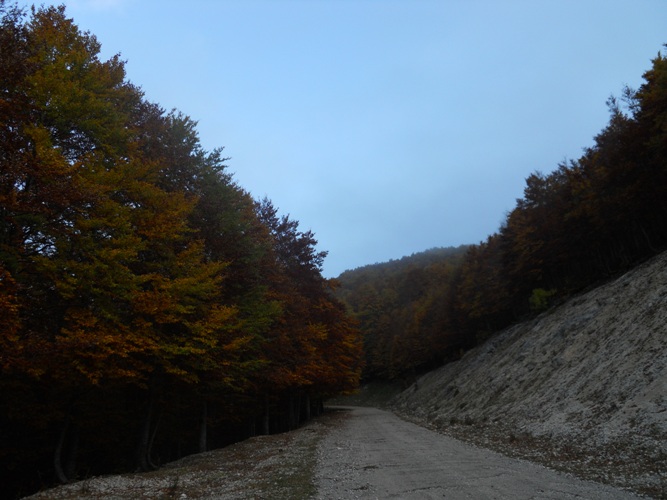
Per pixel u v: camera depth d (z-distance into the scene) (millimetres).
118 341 13750
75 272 13648
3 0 12383
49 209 13336
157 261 18047
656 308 19406
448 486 9273
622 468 10438
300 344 34250
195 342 17844
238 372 23391
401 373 100000
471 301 66500
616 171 32625
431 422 32781
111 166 16125
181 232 19031
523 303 55781
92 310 14594
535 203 50594
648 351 16844
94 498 10203
